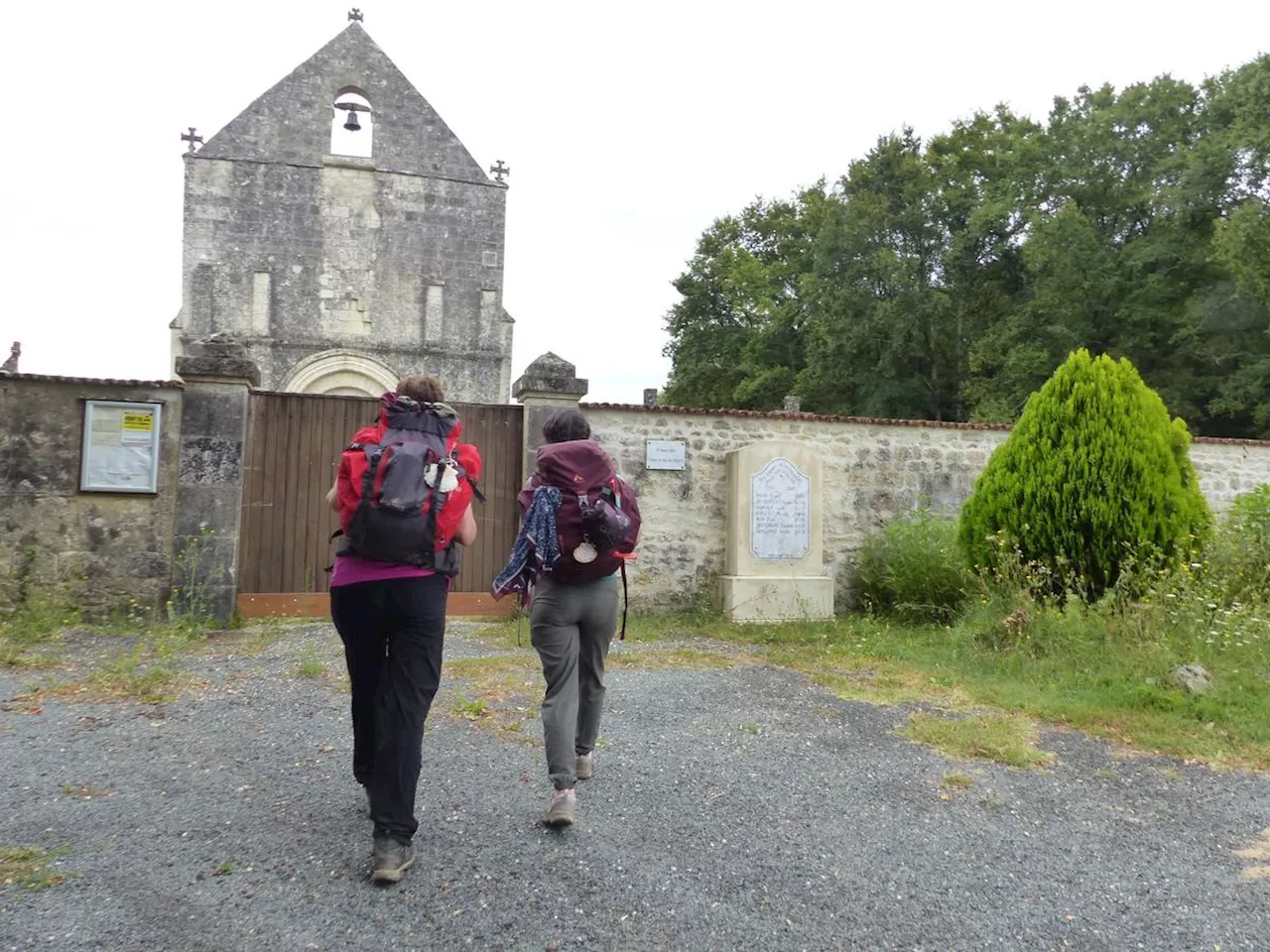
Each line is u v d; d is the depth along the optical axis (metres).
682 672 6.13
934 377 31.33
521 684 5.50
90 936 2.41
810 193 38.94
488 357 19.88
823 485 9.43
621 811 3.47
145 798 3.44
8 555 7.32
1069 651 6.07
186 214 18.70
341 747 4.17
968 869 3.06
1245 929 2.67
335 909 2.61
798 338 36.12
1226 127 27.36
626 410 8.96
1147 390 7.40
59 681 5.23
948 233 32.78
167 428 7.70
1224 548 7.32
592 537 3.32
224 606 7.57
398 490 2.88
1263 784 3.99
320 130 19.42
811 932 2.59
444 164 19.97
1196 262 26.62
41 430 7.44
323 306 19.20
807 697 5.46
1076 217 27.61
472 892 2.75
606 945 2.48
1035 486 7.28
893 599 9.04
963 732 4.64
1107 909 2.79
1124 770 4.18
